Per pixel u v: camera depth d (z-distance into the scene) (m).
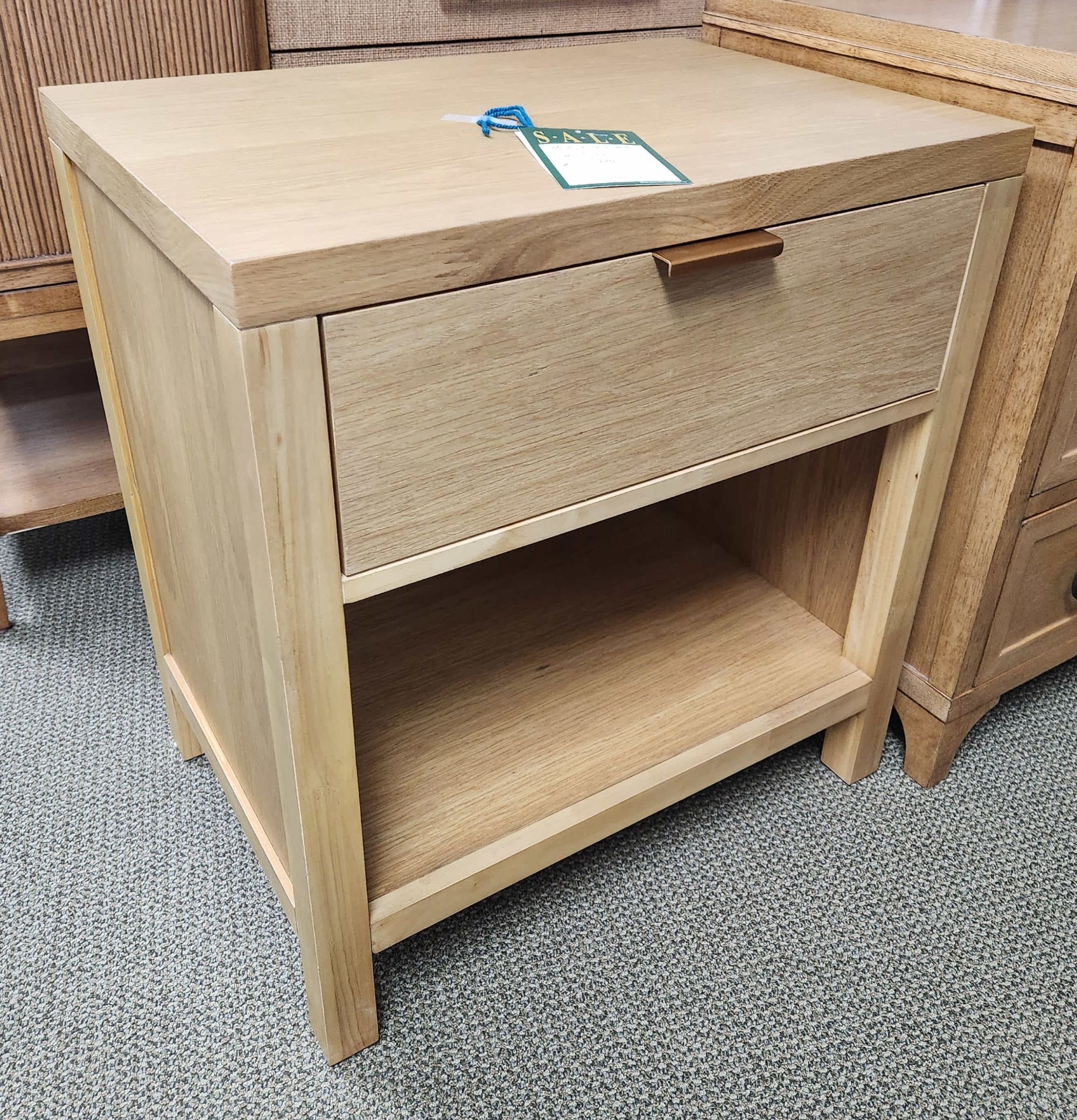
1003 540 0.93
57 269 1.05
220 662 0.80
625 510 0.71
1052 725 1.16
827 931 0.92
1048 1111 0.79
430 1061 0.81
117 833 1.00
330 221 0.54
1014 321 0.85
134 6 0.97
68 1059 0.80
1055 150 0.78
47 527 1.43
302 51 1.09
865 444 0.95
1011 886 0.97
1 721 1.12
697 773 0.90
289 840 0.72
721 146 0.70
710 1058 0.82
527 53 0.99
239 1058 0.81
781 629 1.07
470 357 0.58
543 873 0.97
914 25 0.86
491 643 1.04
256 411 0.52
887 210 0.72
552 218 0.57
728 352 0.70
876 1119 0.78
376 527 0.60
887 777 1.09
